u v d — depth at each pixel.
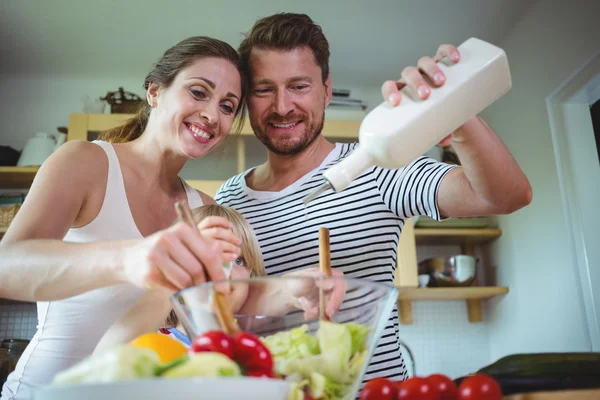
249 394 0.44
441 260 2.98
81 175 1.10
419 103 0.77
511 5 2.84
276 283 0.61
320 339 0.61
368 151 0.77
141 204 1.23
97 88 3.30
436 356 3.15
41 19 2.81
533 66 2.84
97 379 0.46
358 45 3.10
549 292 2.68
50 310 1.10
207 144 1.27
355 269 1.37
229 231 0.80
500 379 0.67
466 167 0.99
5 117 3.21
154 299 1.09
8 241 0.93
